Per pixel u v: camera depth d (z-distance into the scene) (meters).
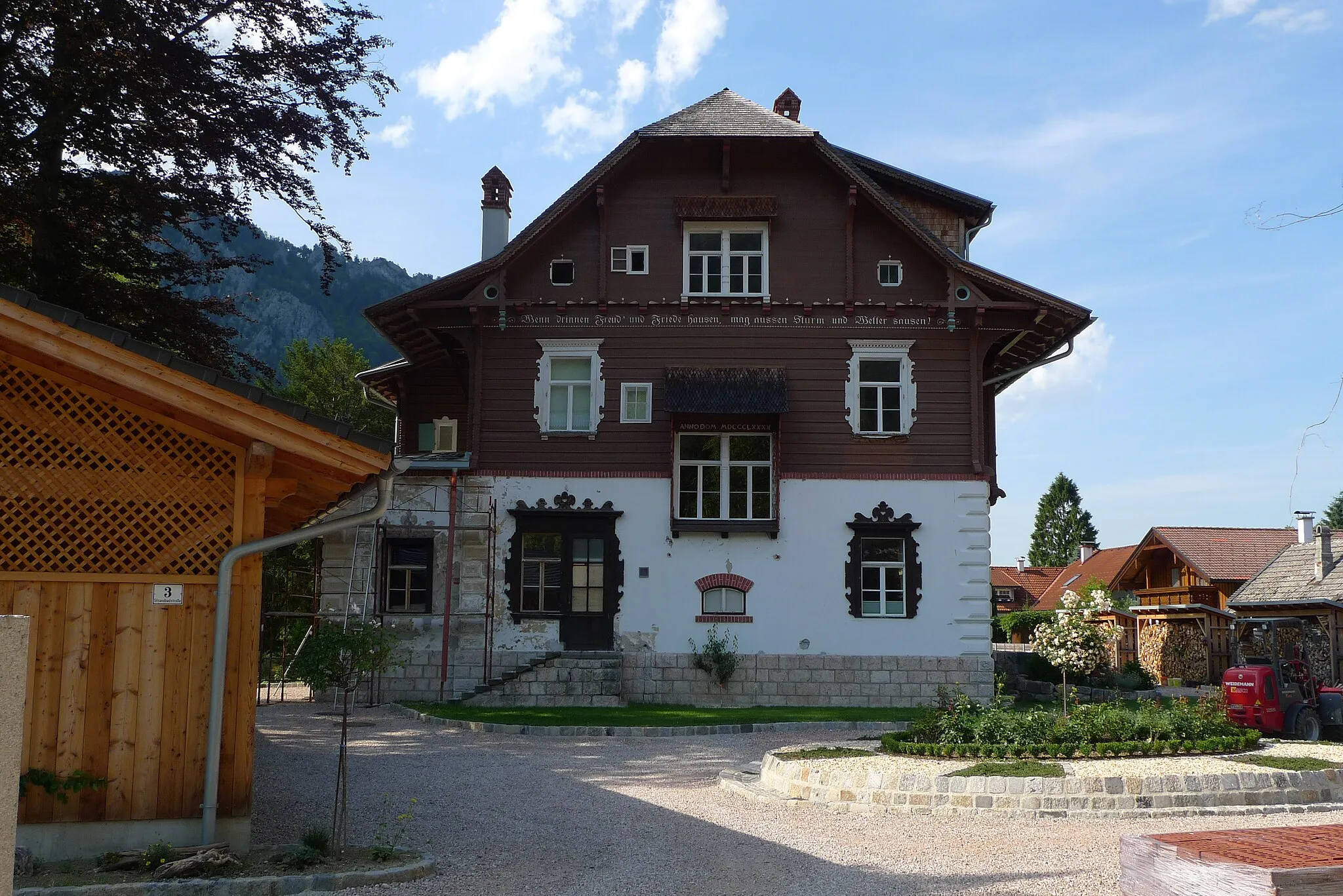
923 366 26.25
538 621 25.45
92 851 8.91
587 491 25.89
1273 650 20.34
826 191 26.83
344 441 9.32
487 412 26.19
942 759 14.02
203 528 9.47
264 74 21.52
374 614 25.17
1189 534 49.38
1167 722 14.95
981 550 25.64
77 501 9.22
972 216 29.98
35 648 8.96
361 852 9.88
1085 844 10.30
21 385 9.17
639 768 16.06
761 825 11.65
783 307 26.31
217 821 9.23
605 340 26.41
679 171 26.94
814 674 25.30
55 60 19.48
